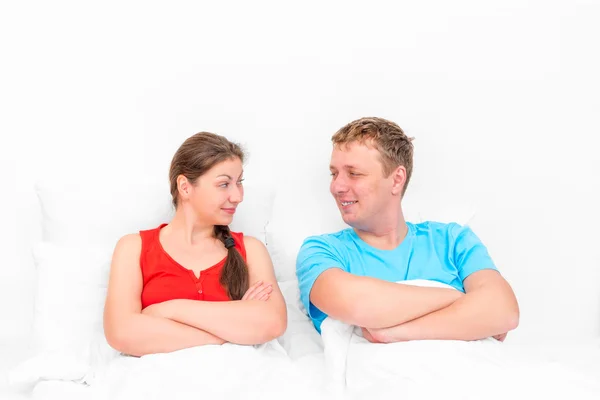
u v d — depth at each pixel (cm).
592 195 240
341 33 231
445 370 145
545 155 238
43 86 218
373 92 232
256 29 228
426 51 234
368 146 168
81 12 219
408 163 177
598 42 238
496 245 238
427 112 234
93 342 169
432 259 177
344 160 170
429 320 154
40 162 218
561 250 240
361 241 179
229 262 170
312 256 171
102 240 191
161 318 154
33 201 218
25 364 161
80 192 196
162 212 196
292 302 190
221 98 227
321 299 159
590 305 239
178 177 171
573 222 240
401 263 175
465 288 172
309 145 230
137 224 194
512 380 141
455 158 235
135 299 165
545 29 237
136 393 142
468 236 181
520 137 237
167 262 170
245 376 149
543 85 238
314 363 163
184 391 141
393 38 233
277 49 229
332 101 231
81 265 183
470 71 235
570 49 238
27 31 217
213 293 168
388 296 155
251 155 228
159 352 153
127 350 153
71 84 219
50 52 218
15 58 217
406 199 232
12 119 217
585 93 239
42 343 175
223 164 167
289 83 229
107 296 165
